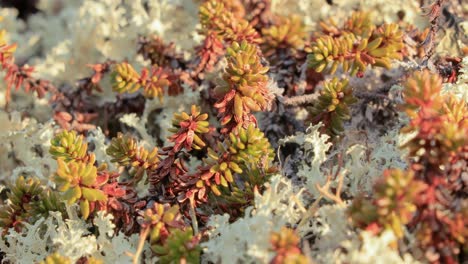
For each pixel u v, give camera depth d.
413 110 0.13
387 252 0.12
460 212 0.12
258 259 0.13
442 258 0.12
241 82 0.14
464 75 0.16
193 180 0.14
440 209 0.13
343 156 0.15
